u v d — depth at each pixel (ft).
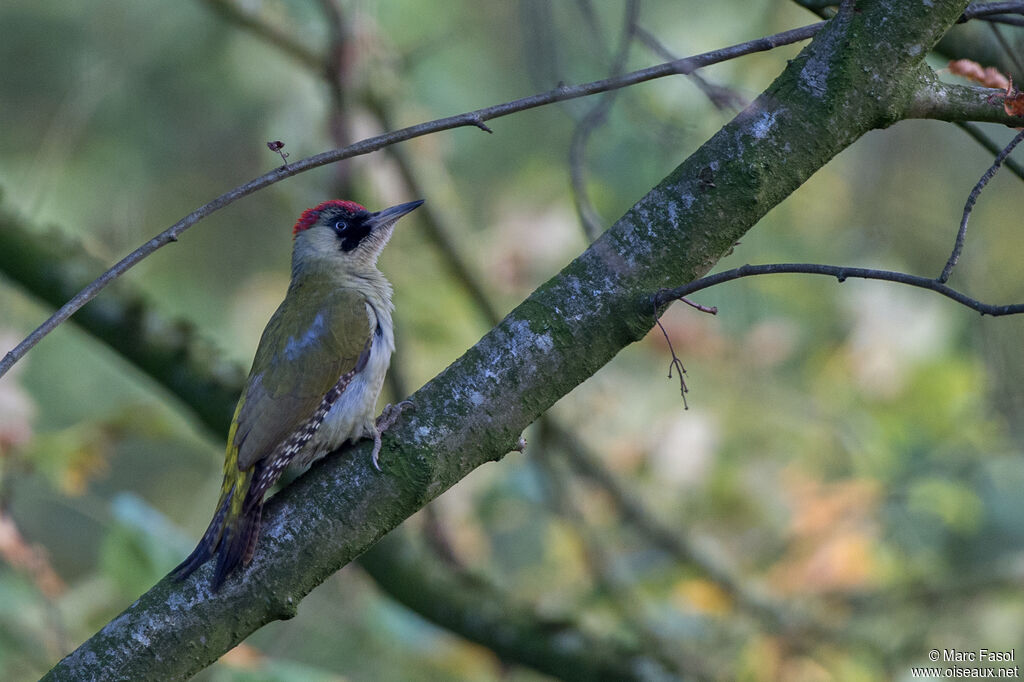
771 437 42.91
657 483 42.39
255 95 46.52
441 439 18.35
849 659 37.45
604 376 43.78
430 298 42.63
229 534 18.10
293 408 23.16
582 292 18.48
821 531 39.75
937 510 40.19
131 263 17.60
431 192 40.73
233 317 48.49
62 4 46.98
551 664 30.04
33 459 32.09
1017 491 43.60
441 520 33.14
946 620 38.99
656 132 20.98
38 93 47.47
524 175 45.52
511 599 30.81
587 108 19.51
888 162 46.01
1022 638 38.70
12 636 31.04
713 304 42.73
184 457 54.54
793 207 45.37
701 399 42.96
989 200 47.98
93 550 51.83
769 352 42.60
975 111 19.45
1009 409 39.96
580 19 25.98
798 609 38.63
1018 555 42.04
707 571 39.22
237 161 47.93
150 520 31.12
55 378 49.78
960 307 44.37
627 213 18.76
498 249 43.11
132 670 17.58
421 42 45.39
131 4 46.26
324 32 39.78
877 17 18.62
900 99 18.75
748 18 42.80
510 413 18.47
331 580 40.47
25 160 47.11
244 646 29.37
